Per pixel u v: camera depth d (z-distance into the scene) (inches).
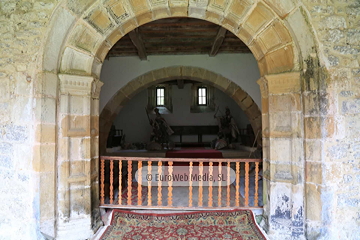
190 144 379.6
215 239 112.1
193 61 235.8
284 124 116.2
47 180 107.6
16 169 108.4
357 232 106.1
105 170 209.8
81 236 113.0
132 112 408.2
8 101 109.6
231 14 117.0
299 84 112.4
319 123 105.8
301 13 106.0
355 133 106.5
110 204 134.4
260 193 169.0
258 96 233.3
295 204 112.3
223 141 334.6
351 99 106.6
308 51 108.4
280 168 116.5
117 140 339.6
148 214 130.6
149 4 115.3
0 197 109.8
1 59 109.6
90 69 120.5
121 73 236.8
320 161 105.5
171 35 186.5
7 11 109.3
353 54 107.0
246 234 116.5
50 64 109.3
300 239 109.7
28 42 107.6
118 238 113.2
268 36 116.4
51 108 109.3
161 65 236.4
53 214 109.3
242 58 234.5
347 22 107.2
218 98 408.5
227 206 133.8
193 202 149.6
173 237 114.0
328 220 104.9
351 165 106.2
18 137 108.3
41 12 107.6
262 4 109.4
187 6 116.6
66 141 113.3
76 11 108.3
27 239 105.3
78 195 116.3
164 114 410.3
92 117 126.0
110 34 120.7
